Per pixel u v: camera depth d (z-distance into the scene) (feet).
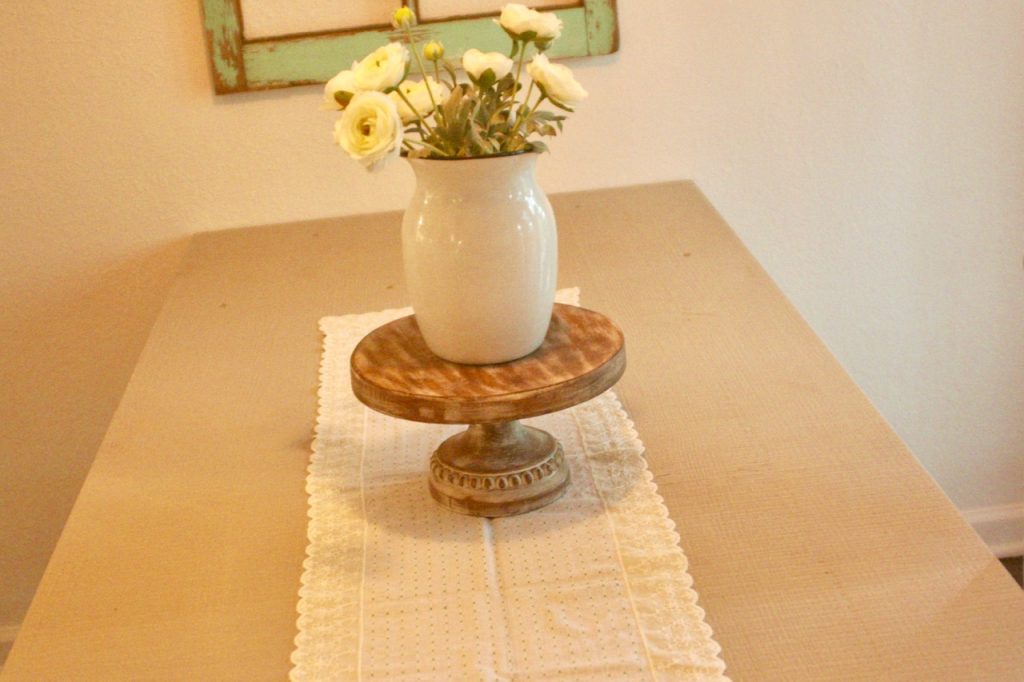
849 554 3.47
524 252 3.56
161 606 3.47
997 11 6.95
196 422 4.67
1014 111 7.19
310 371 5.06
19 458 7.63
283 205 7.12
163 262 7.18
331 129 6.97
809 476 3.92
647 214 6.68
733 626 3.19
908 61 7.03
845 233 7.44
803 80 7.03
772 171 7.24
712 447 4.17
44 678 3.19
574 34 6.73
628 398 4.59
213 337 5.50
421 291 3.65
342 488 4.05
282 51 6.66
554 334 3.93
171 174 6.98
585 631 3.20
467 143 3.50
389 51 3.46
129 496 4.13
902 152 7.24
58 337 7.31
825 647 3.07
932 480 3.83
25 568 7.96
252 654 3.22
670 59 6.93
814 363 4.75
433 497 3.93
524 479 3.82
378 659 3.14
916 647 3.04
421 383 3.61
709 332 5.13
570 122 7.04
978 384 7.97
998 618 3.12
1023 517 8.34
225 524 3.91
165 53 6.73
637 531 3.66
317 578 3.53
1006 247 7.55
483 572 3.50
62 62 6.70
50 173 6.93
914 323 7.75
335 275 6.19
